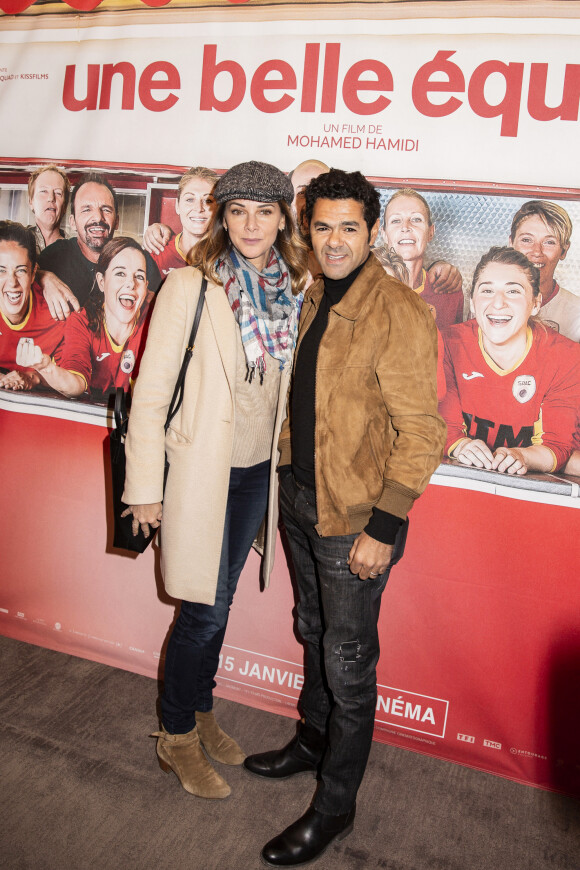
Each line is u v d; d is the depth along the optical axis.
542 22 1.69
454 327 1.87
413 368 1.44
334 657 1.60
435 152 1.81
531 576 1.89
